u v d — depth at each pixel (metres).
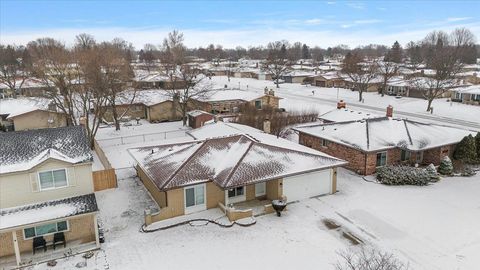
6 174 18.92
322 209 23.77
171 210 22.45
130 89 55.12
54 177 20.25
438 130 33.72
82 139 22.38
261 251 19.17
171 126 49.53
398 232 20.78
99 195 26.19
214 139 26.84
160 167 24.33
